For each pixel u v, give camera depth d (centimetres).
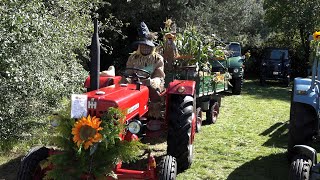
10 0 508
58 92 712
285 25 1970
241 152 655
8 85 548
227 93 1446
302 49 2072
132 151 382
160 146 660
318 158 613
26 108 698
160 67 586
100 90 443
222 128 827
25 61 541
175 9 1798
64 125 375
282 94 1466
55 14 763
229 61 1377
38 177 415
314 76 532
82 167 373
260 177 546
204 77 802
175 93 529
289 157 573
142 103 486
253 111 1056
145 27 596
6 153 593
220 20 1908
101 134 367
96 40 436
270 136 769
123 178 406
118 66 1900
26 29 500
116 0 1736
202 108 830
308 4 1886
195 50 807
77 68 775
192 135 545
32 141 614
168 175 414
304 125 549
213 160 611
